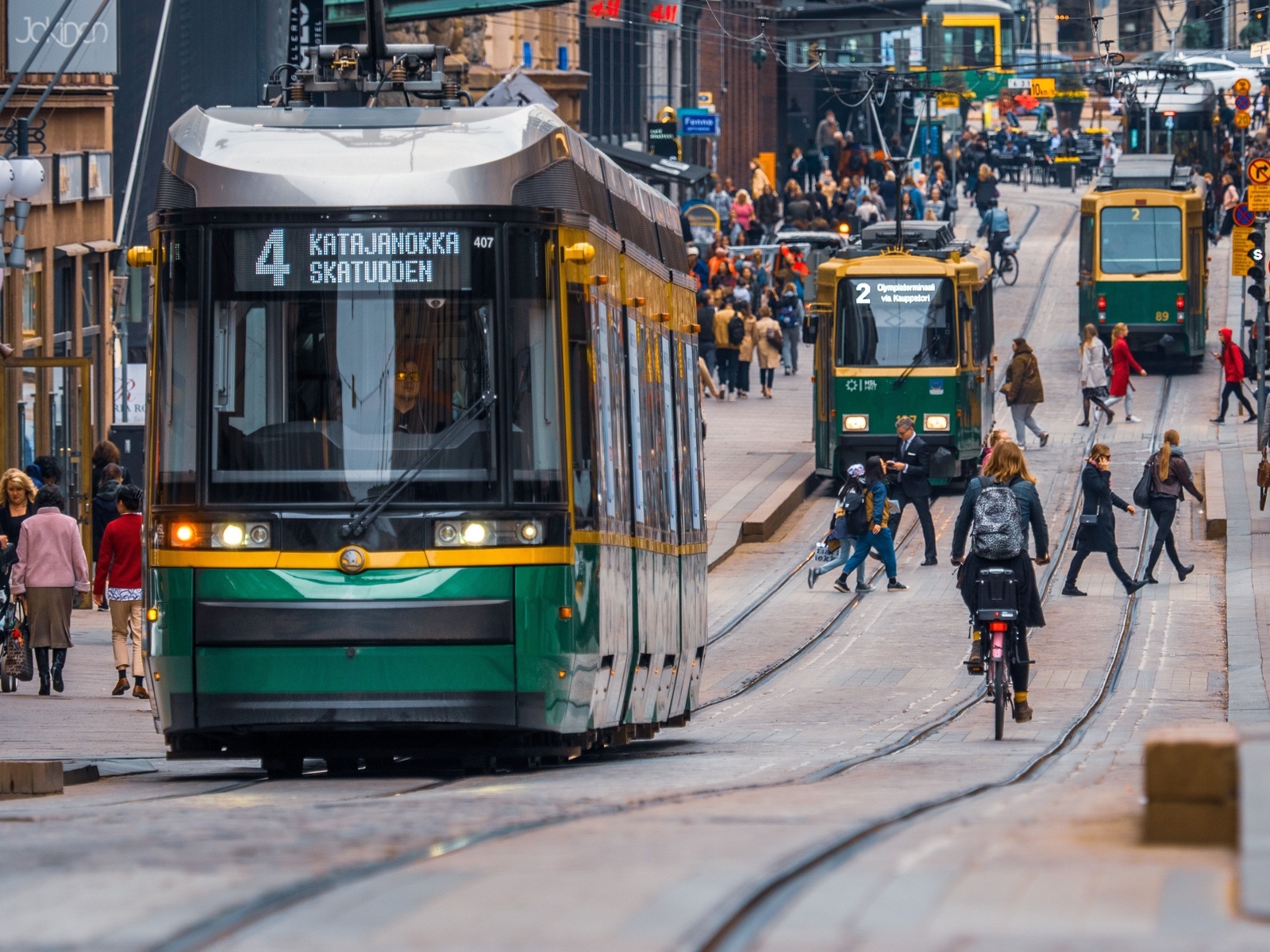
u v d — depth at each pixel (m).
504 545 41.25
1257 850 20.16
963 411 122.31
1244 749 24.30
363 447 41.41
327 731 42.97
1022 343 136.50
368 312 41.78
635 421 49.09
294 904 20.20
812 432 146.25
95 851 25.52
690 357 58.88
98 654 75.12
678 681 55.16
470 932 18.41
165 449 41.94
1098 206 163.25
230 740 42.84
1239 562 98.75
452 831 26.45
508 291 42.00
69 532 63.56
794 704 69.69
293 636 40.84
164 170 43.16
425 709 40.81
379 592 40.81
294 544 41.09
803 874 21.55
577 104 182.25
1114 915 18.81
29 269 97.50
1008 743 53.97
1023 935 17.97
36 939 18.78
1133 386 159.88
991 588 54.28
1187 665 76.94
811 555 107.31
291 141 43.00
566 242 42.94
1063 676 74.38
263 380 41.72
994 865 21.73
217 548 41.22
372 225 41.88
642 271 51.16
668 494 53.88
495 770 45.81
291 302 41.81
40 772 39.75
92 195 104.69
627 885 20.73
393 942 18.05
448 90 50.53
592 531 43.47
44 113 99.44
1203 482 122.75
